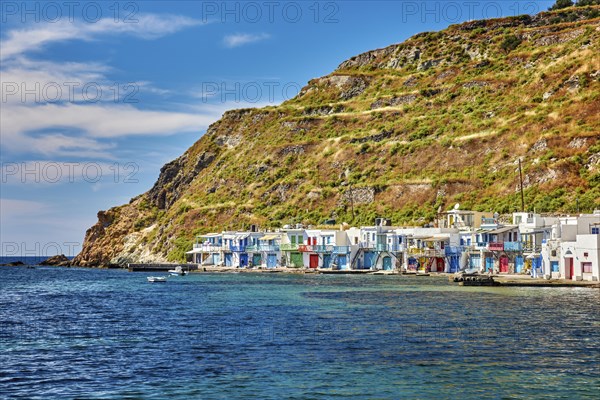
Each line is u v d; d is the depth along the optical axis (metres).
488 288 98.81
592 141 167.50
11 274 193.88
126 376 43.19
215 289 109.25
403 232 148.62
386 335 56.47
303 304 80.69
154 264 190.62
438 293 92.00
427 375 42.41
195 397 38.25
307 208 197.50
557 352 48.69
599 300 79.94
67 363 47.31
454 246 137.00
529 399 37.31
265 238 173.62
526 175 166.00
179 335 59.03
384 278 128.50
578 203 149.25
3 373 44.28
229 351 50.72
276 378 42.03
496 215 139.25
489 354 48.22
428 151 195.88
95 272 198.62
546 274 110.44
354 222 180.88
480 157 184.62
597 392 38.53
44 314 79.44
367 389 39.41
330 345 52.34
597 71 195.62
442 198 174.25
